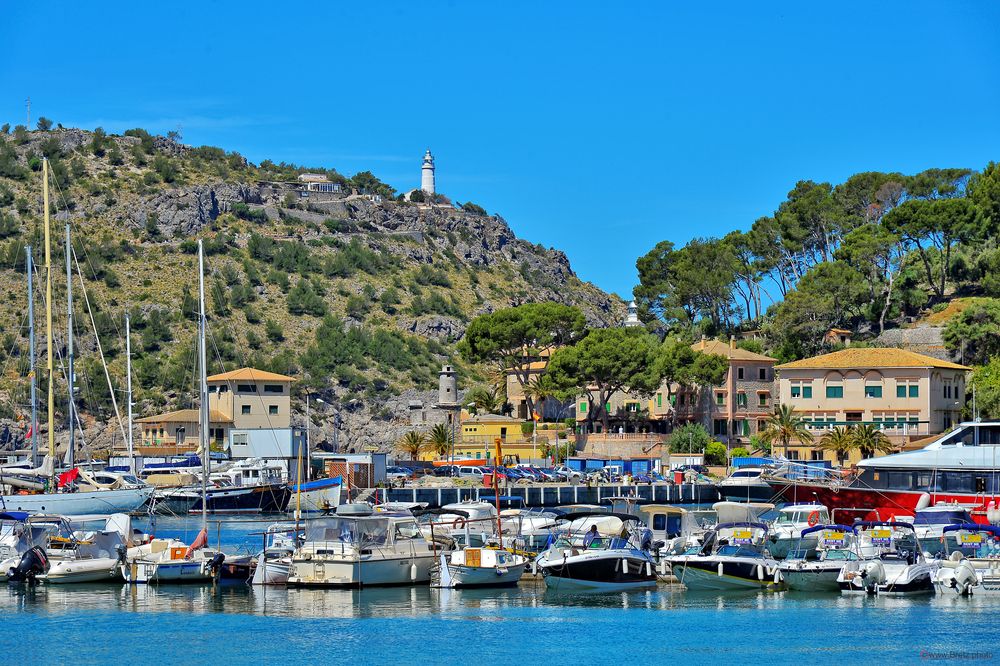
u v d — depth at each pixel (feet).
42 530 278.26
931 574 261.24
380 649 214.69
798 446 561.43
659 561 278.46
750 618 236.02
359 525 262.88
